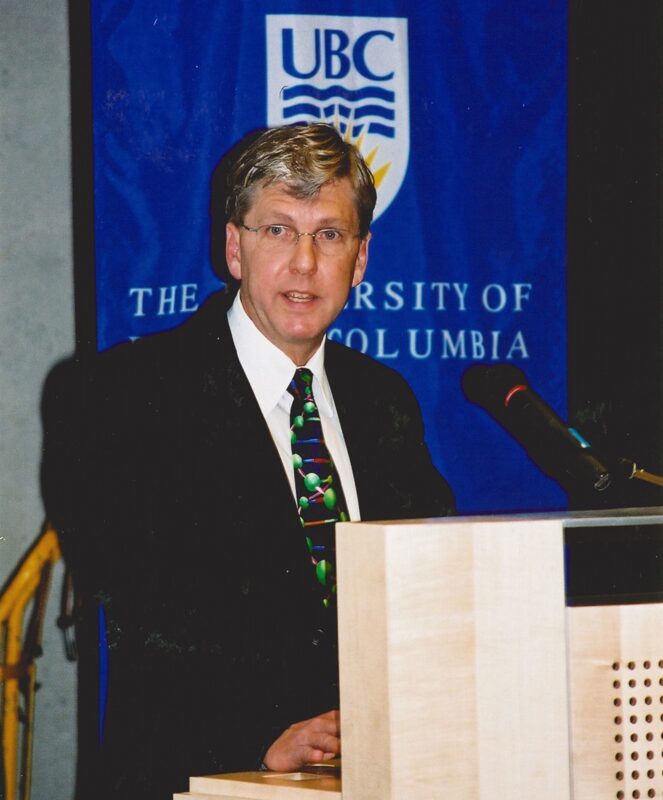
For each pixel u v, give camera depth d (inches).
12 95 119.5
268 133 121.5
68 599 117.9
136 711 116.0
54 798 117.0
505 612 55.4
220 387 120.0
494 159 130.6
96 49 120.0
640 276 135.3
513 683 55.2
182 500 118.2
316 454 120.6
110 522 117.7
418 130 128.0
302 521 119.6
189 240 121.3
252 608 117.4
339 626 56.9
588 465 82.1
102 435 118.8
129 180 120.6
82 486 118.3
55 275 120.0
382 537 53.9
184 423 119.4
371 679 54.6
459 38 129.6
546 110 132.1
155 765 115.3
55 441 118.6
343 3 125.9
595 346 133.5
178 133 121.4
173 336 120.5
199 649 116.5
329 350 124.7
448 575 54.5
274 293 120.0
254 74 123.2
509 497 129.2
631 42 135.0
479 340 129.7
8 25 119.5
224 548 118.1
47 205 120.0
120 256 120.3
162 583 117.3
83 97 121.2
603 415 133.5
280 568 118.5
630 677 58.2
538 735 55.4
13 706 116.4
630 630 58.4
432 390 128.0
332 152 122.3
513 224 131.0
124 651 116.7
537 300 131.7
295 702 116.8
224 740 115.6
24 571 117.0
